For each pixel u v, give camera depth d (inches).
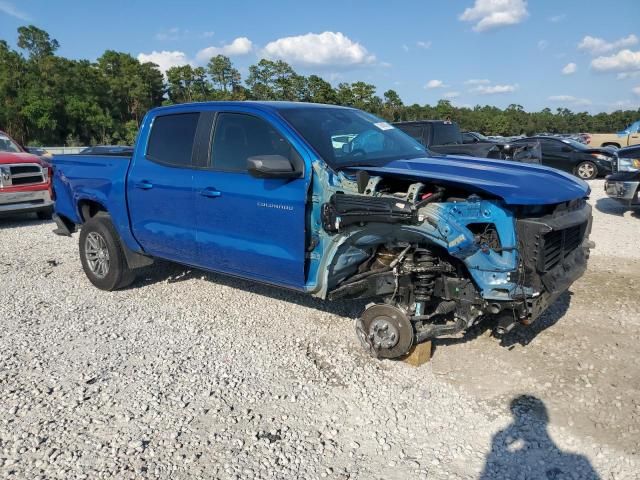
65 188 258.1
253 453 125.2
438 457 123.6
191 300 229.5
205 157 194.9
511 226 142.6
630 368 162.4
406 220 142.0
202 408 143.9
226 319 207.5
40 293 240.4
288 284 177.2
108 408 143.8
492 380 157.1
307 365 168.1
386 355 164.9
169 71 3319.4
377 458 123.5
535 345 178.5
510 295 141.9
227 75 3380.9
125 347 182.5
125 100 3211.1
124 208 224.2
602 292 228.4
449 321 181.6
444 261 155.7
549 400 145.9
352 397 149.0
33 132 2522.1
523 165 173.8
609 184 405.4
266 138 177.8
